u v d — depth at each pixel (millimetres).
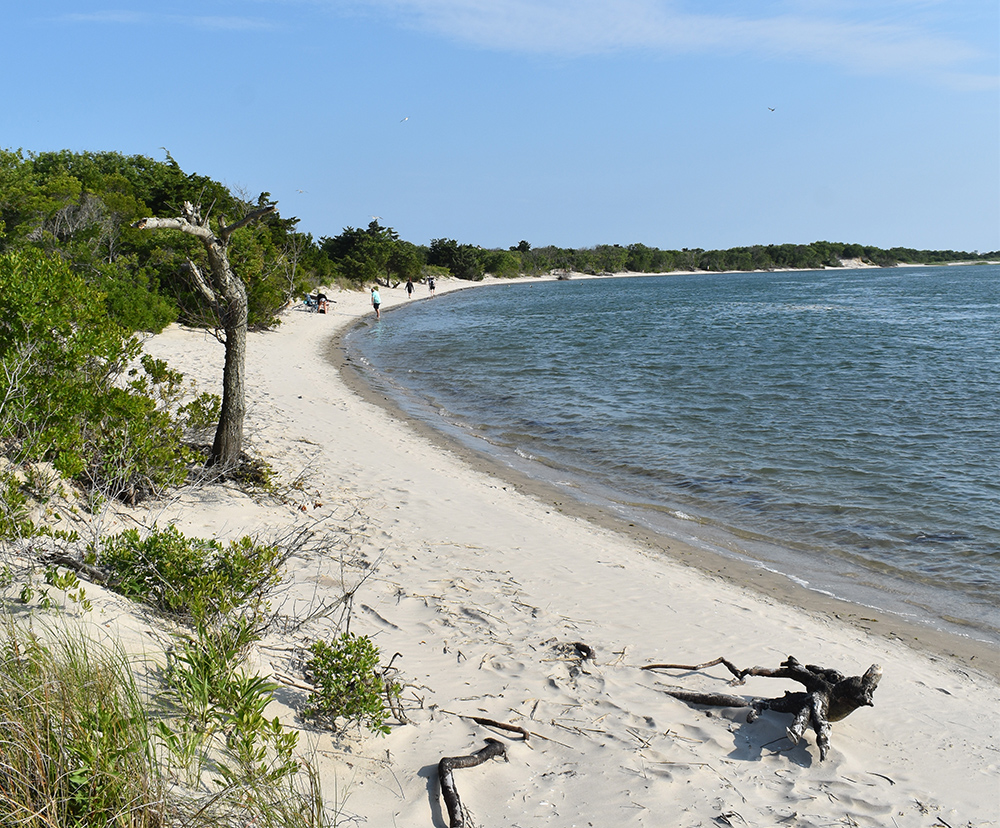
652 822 4156
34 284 7672
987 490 13336
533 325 47094
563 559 9477
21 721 3240
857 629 8219
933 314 55688
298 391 20562
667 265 192875
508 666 6160
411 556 8812
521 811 4164
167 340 24688
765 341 38438
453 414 20141
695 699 5777
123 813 3049
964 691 6770
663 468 14914
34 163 43469
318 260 62031
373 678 4855
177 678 4242
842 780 4836
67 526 6773
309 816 3600
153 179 44750
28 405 7312
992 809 4688
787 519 12031
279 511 9719
